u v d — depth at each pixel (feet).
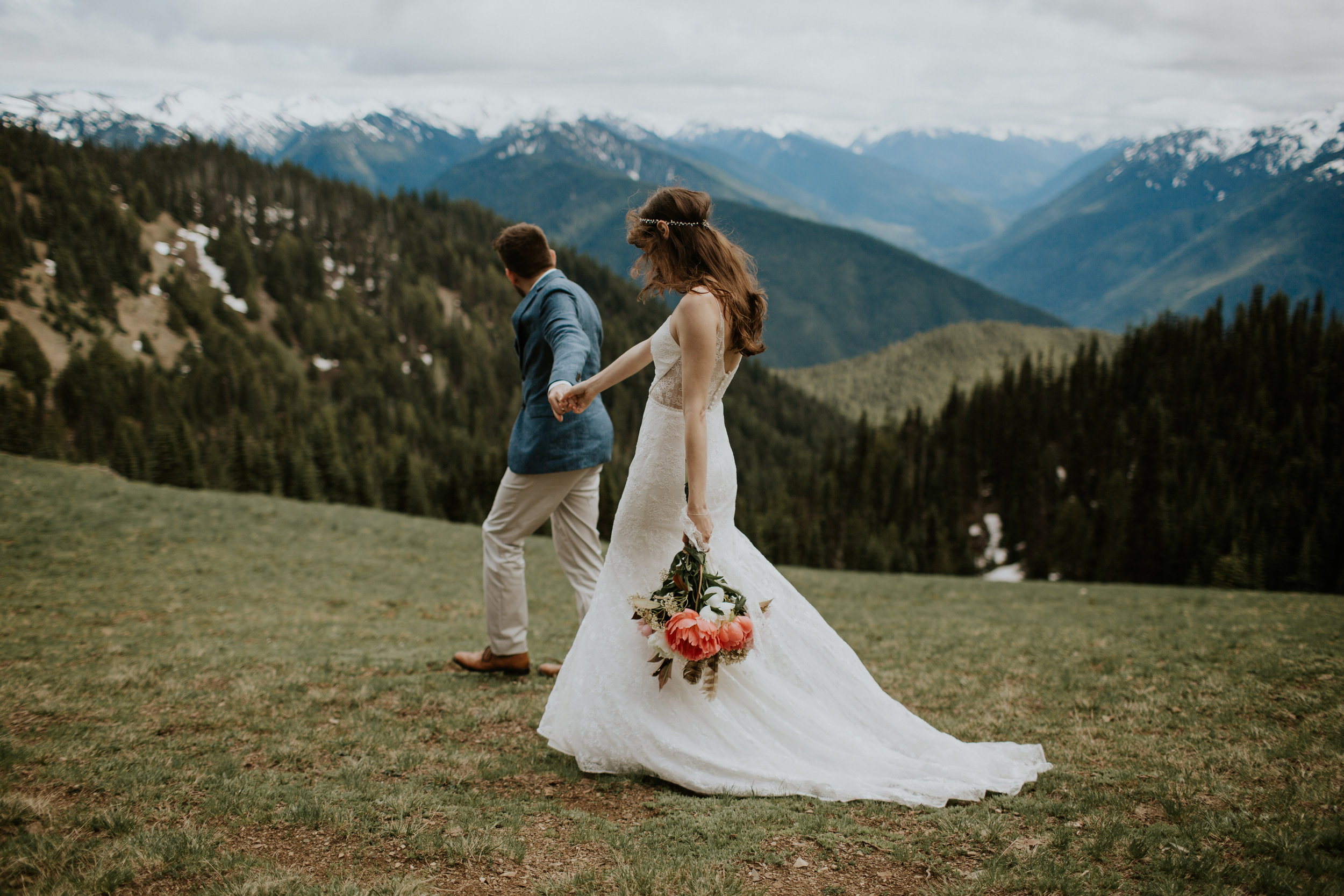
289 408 460.55
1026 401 359.46
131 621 25.43
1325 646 18.97
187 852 7.97
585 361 13.75
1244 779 10.55
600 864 8.14
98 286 504.84
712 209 10.52
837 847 8.47
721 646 10.07
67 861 7.71
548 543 76.79
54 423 352.90
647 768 10.53
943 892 7.48
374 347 565.12
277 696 14.97
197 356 484.74
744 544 11.50
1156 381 371.97
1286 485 273.33
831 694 11.05
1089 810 9.50
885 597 51.26
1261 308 396.16
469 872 7.93
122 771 10.42
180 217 635.25
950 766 10.62
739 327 10.39
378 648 21.40
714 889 7.47
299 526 63.98
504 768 11.03
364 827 8.85
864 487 334.03
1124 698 15.28
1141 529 245.86
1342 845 8.25
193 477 251.19
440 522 85.30
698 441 10.03
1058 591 58.65
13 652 18.71
